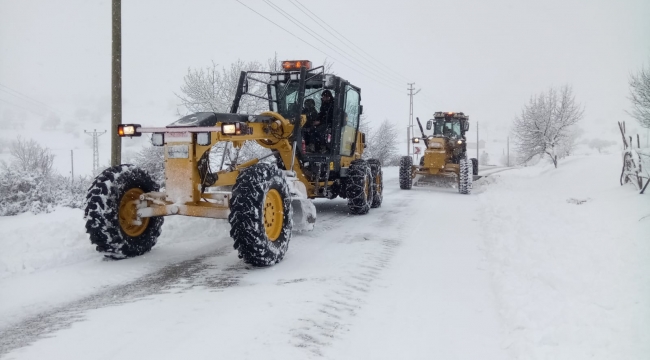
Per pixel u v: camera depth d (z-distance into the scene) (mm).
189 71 14438
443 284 4312
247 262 4730
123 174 4930
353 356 2850
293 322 3330
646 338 2895
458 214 8734
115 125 8500
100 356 2768
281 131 6523
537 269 4395
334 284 4266
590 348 2826
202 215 4734
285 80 7941
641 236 5609
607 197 9234
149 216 4980
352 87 8609
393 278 4500
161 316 3412
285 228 5055
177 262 5008
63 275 4402
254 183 4547
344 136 8445
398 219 8109
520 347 2908
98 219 4719
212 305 3654
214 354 2807
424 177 15695
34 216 7773
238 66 14383
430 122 15102
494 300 3871
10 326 3219
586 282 3967
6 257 4664
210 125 4953
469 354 2908
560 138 24578
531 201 9789
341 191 8781
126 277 4406
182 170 4797
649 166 9266
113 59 8484
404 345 3021
